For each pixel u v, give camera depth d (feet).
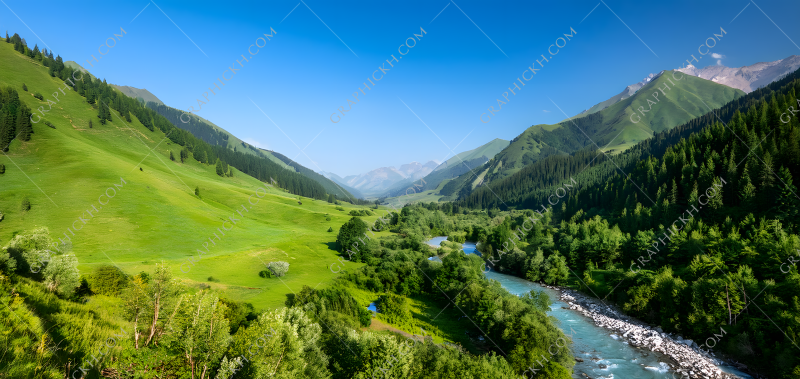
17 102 525.34
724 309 161.38
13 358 53.78
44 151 457.27
